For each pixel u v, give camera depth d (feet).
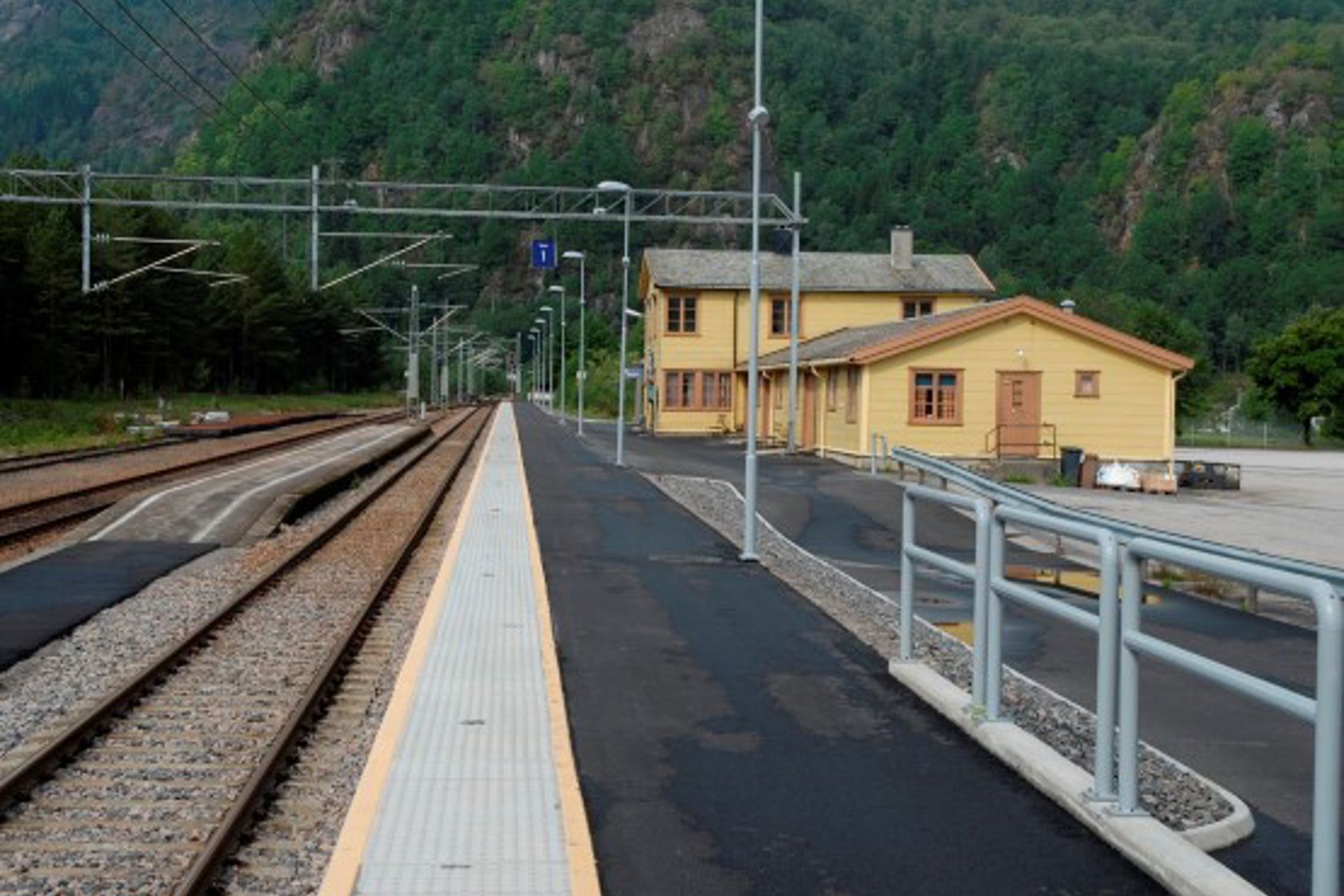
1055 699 34.27
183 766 28.55
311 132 561.84
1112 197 627.46
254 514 75.10
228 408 276.62
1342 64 614.34
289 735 29.48
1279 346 247.50
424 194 603.26
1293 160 558.97
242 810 24.36
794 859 21.36
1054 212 606.14
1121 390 123.65
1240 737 30.48
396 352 508.12
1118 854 21.59
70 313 237.25
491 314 620.49
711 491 98.02
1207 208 556.51
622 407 126.72
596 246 628.28
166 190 374.43
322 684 34.60
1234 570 18.80
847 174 627.87
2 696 34.30
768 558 61.21
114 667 37.99
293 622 45.50
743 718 30.68
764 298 186.91
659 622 43.37
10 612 45.62
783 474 115.14
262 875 22.13
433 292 618.85
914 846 22.00
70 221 258.37
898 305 185.47
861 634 42.04
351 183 120.78
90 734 30.42
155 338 275.18
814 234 602.85
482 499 86.07
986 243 605.73
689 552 62.18
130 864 22.63
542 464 126.00
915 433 122.42
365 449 144.05
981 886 20.20
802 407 151.43
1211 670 19.38
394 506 87.97
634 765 26.81
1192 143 615.57
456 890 19.44
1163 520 88.38
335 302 398.42
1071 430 123.44
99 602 47.75
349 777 28.12
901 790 25.13
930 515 84.48
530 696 31.55
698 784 25.49
